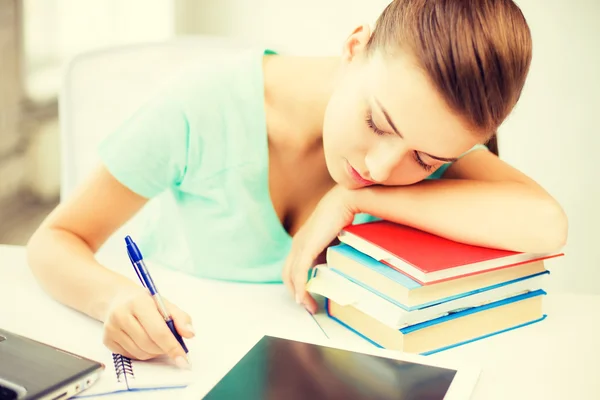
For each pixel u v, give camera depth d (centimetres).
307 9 141
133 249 65
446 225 78
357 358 62
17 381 54
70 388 55
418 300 67
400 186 83
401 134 69
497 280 74
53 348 61
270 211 100
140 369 62
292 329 73
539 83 128
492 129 69
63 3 150
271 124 97
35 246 82
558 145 130
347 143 75
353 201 83
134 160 90
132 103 116
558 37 126
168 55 117
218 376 58
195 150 96
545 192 82
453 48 64
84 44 155
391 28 70
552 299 85
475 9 66
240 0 146
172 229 109
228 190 98
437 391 56
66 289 75
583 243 133
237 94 96
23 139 148
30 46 146
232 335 70
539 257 77
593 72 125
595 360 67
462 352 69
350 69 78
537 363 66
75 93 116
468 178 91
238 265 99
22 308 75
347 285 75
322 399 54
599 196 130
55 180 157
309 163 99
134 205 93
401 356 62
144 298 66
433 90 65
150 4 152
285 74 98
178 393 58
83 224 88
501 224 76
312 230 84
